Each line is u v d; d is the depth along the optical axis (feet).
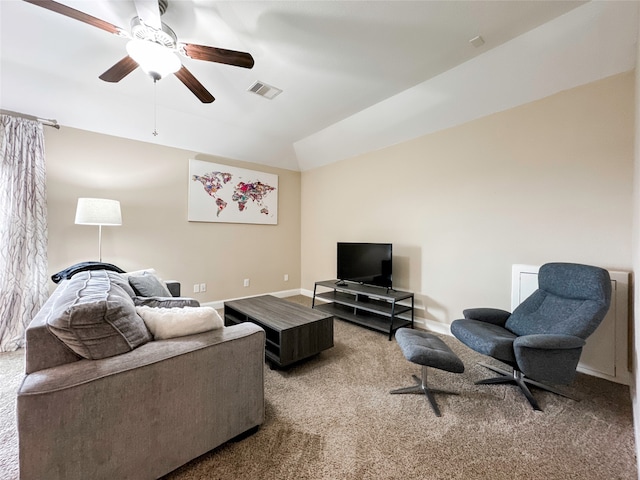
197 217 12.43
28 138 8.50
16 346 8.07
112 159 10.30
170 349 3.95
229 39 6.66
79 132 9.64
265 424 5.15
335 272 14.51
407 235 11.20
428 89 8.89
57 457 3.10
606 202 6.81
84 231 9.77
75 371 3.29
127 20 6.05
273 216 15.19
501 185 8.57
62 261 9.36
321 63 7.68
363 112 10.78
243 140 12.94
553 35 6.49
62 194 9.34
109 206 8.66
